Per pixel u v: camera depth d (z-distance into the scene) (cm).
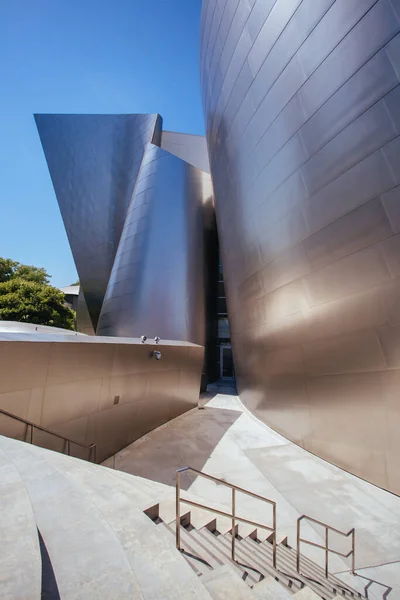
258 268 1117
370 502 634
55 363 685
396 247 617
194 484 729
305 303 872
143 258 2048
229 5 1199
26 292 2602
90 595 191
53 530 249
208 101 1568
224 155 1376
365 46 652
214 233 2433
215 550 359
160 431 1143
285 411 1059
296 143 852
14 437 577
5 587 169
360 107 668
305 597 281
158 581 211
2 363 563
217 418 1345
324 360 826
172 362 1300
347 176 706
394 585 424
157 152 2344
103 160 2709
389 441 661
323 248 786
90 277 2645
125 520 287
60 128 2806
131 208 2286
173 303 1977
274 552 377
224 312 2473
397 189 609
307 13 789
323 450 858
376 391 683
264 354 1188
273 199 972
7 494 275
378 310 661
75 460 461
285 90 883
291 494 674
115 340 941
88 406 797
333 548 502
